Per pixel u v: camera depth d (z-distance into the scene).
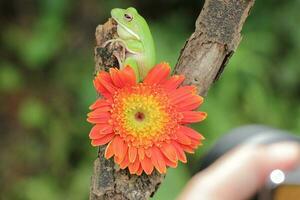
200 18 1.01
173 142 1.00
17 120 2.52
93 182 1.00
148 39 1.05
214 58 1.00
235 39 1.00
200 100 1.00
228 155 1.22
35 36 2.46
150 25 2.48
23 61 2.53
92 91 2.35
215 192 1.20
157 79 1.01
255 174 1.19
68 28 2.52
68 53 2.52
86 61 2.51
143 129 1.00
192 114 1.00
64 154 2.44
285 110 2.53
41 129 2.48
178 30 2.54
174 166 1.00
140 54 1.04
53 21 2.47
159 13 2.64
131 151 1.00
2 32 2.56
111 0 2.58
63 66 2.51
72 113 2.47
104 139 1.00
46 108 2.48
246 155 1.20
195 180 1.22
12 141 2.51
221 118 2.33
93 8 2.54
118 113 1.00
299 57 2.55
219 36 1.00
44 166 2.47
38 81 2.52
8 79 2.48
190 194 1.21
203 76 1.01
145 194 1.00
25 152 2.48
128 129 1.00
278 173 1.12
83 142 2.44
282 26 2.56
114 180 1.00
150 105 1.00
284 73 2.54
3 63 2.52
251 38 2.51
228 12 1.00
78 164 2.44
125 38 1.04
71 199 2.34
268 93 2.50
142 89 1.00
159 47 2.32
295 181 1.11
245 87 2.42
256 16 2.58
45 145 2.48
